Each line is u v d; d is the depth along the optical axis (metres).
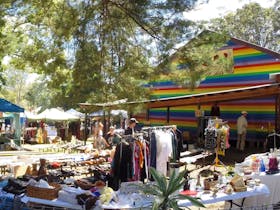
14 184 6.70
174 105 16.50
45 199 6.14
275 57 17.20
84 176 10.69
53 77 10.46
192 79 9.16
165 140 8.03
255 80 17.81
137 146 7.40
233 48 18.61
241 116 16.69
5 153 16.73
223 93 15.10
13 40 10.89
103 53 9.47
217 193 6.46
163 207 4.94
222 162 13.77
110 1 8.99
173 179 5.14
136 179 7.30
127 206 5.66
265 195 7.16
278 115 14.89
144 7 8.56
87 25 9.07
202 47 8.97
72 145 18.48
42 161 9.18
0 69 17.84
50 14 9.50
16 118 22.72
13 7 9.02
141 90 9.68
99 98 9.30
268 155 8.89
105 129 18.95
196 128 19.81
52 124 35.22
